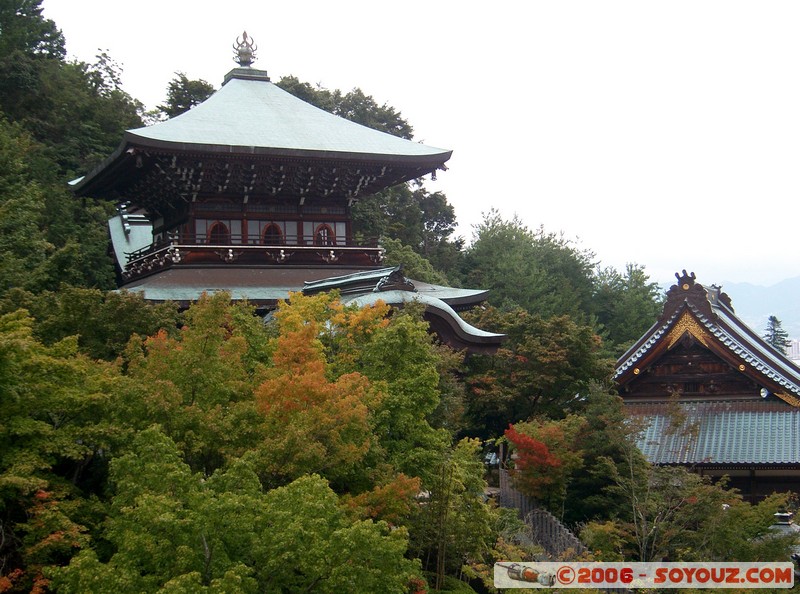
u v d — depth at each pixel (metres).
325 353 38.72
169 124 59.62
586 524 41.31
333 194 62.94
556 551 40.69
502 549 35.69
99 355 37.84
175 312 41.66
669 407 47.62
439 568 35.06
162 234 66.12
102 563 25.17
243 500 24.48
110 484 29.55
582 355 54.56
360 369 37.91
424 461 34.66
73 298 38.19
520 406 54.84
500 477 48.88
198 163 57.19
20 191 59.94
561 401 54.66
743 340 57.84
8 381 26.92
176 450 26.17
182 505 24.88
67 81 92.69
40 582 25.08
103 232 76.75
